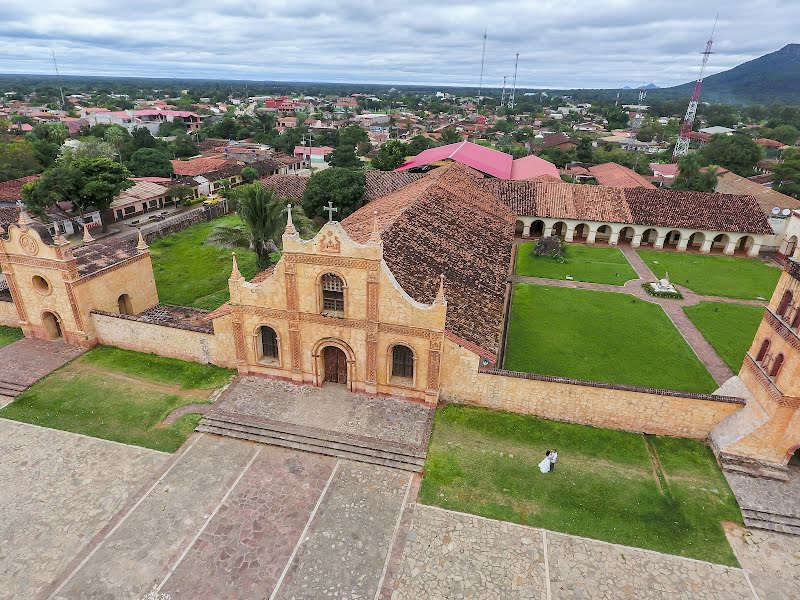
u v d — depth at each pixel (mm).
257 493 22578
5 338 34500
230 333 30031
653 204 61281
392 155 96188
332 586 18703
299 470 23906
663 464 24828
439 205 42688
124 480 23109
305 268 26016
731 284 49781
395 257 30484
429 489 23000
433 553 20109
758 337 25625
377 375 28031
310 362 28672
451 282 31578
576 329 39312
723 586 19203
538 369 33531
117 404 28047
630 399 26078
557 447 25656
